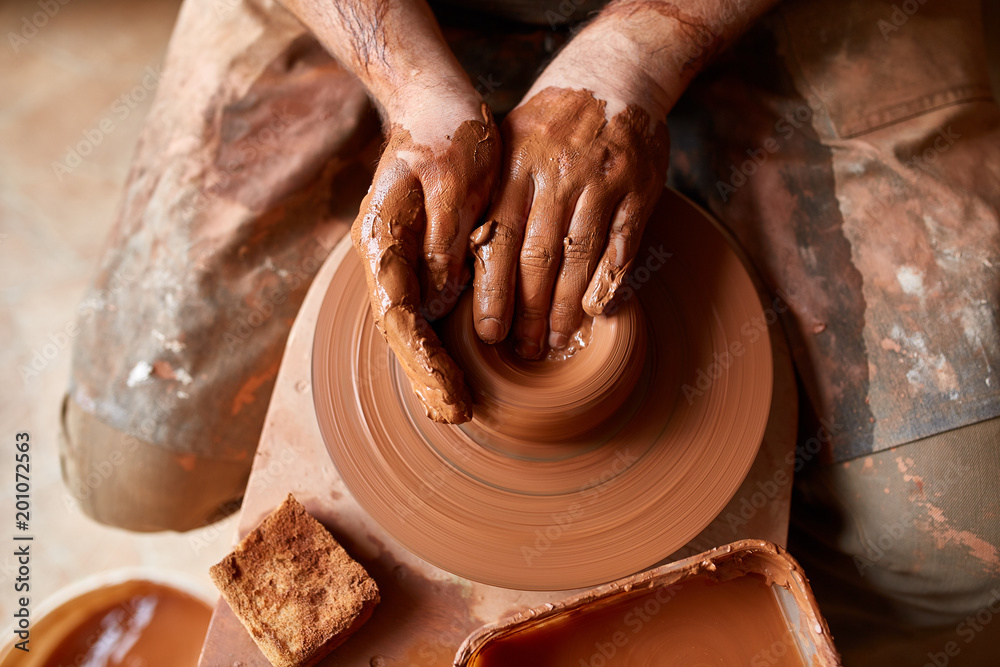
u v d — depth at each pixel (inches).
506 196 28.3
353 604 27.5
